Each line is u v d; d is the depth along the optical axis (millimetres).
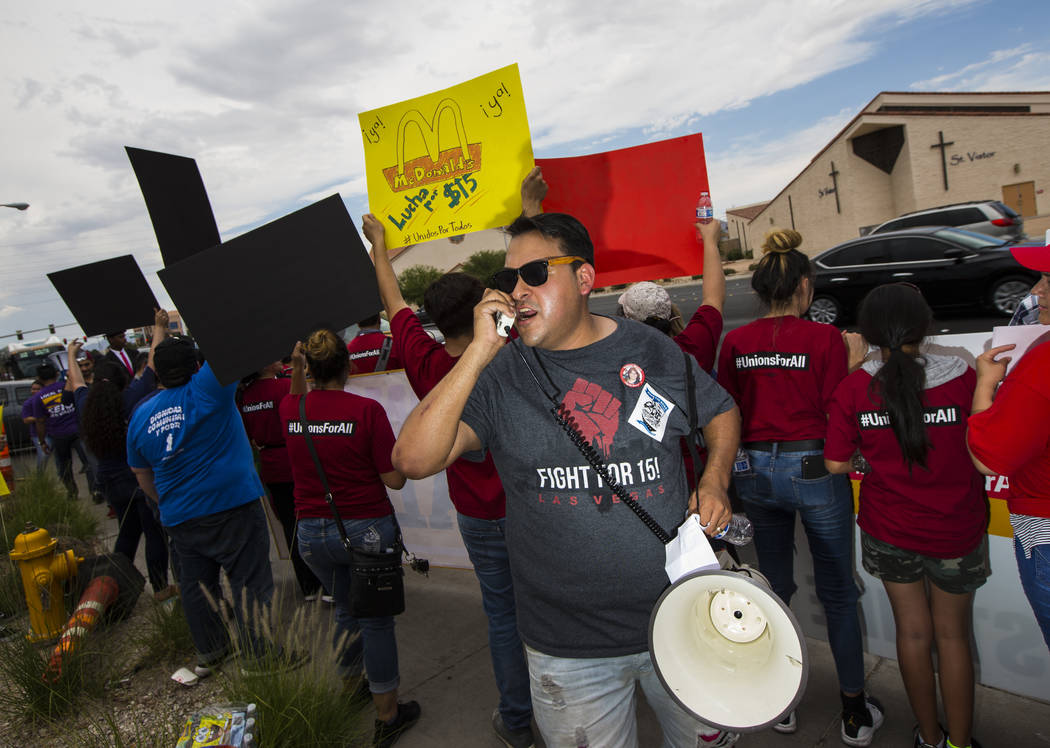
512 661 2389
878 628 2715
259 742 2275
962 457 1905
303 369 2801
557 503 1471
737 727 1283
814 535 2316
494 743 2539
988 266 9125
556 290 1429
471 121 2297
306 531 2627
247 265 2152
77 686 3094
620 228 2564
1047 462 1594
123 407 4125
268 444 3803
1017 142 21312
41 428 7738
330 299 2230
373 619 2500
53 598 3516
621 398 1460
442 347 2305
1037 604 1659
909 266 9836
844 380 2082
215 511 2900
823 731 2381
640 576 1480
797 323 2283
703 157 2482
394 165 2445
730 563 1519
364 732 2607
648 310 2498
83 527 5586
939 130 22094
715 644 1419
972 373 1910
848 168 24500
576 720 1587
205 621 3049
